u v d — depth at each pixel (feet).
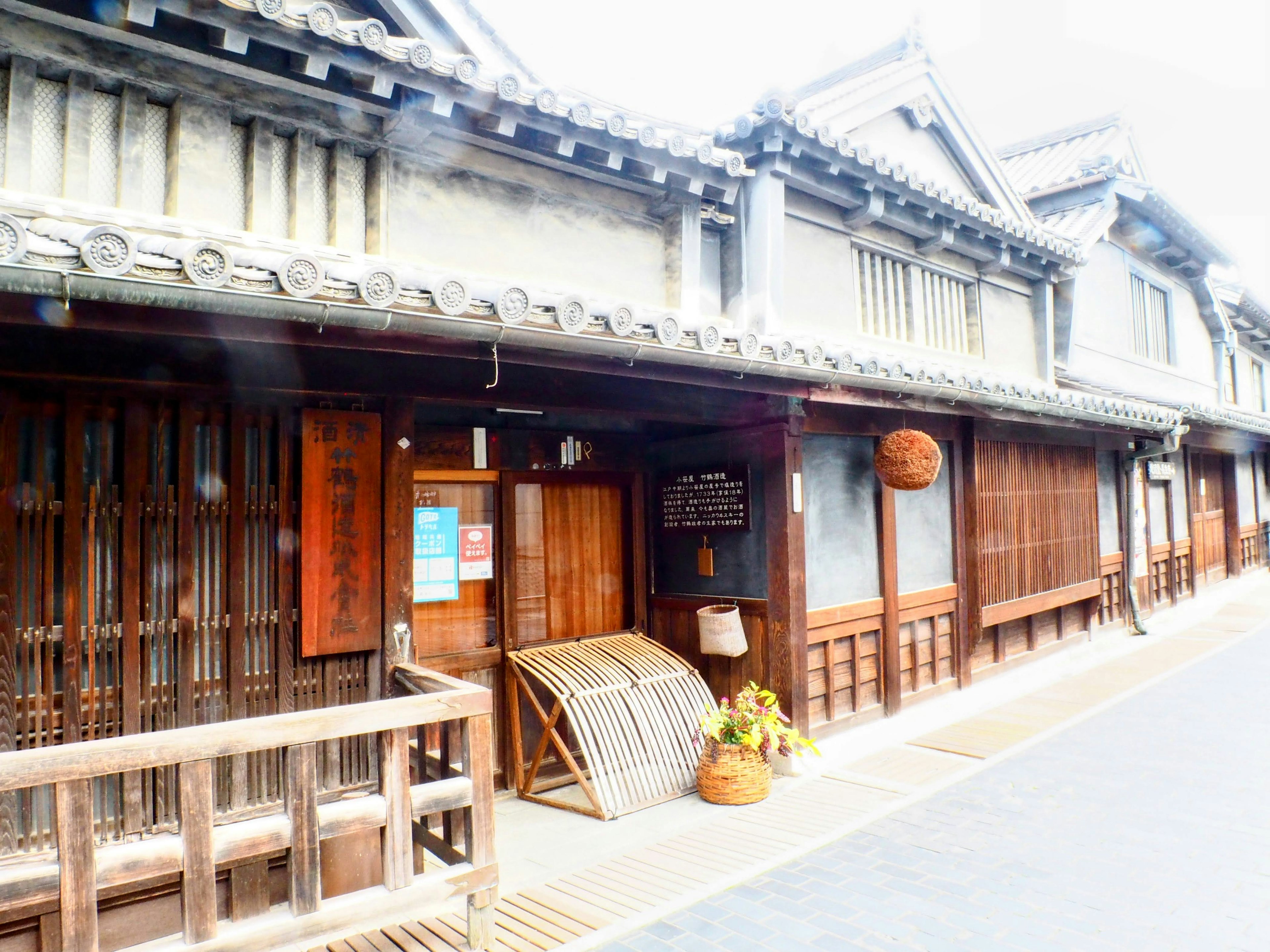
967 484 29.27
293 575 15.02
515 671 21.39
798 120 21.70
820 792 20.08
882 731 24.67
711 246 23.61
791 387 19.40
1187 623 42.55
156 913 13.11
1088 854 16.08
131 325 10.48
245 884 13.74
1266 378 68.03
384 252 16.97
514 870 16.46
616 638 23.85
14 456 12.39
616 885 15.55
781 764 21.49
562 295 13.48
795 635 21.91
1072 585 34.60
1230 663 32.78
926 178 28.96
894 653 25.95
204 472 14.16
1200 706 26.63
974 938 13.14
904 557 27.07
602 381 18.63
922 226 27.32
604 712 19.98
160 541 13.66
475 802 13.24
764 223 22.81
